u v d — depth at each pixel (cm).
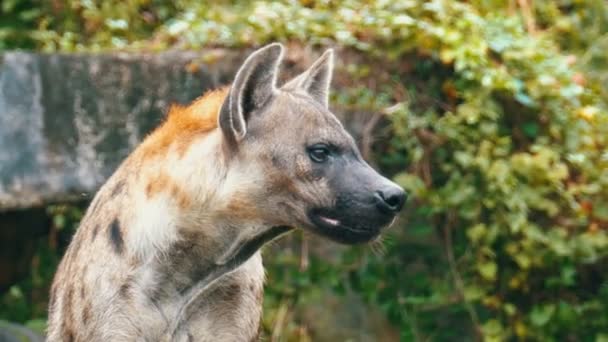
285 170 675
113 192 710
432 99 1077
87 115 1032
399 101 1068
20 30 1329
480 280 1088
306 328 1122
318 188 674
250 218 685
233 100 667
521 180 1062
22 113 1020
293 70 1052
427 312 1116
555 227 1067
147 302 691
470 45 1057
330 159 677
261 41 1068
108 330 685
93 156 1030
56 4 1308
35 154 1019
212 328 708
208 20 1149
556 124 1075
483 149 1055
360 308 1123
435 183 1092
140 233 688
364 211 669
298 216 680
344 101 1051
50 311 737
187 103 1038
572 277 1083
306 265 1111
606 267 1091
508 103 1081
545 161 1048
